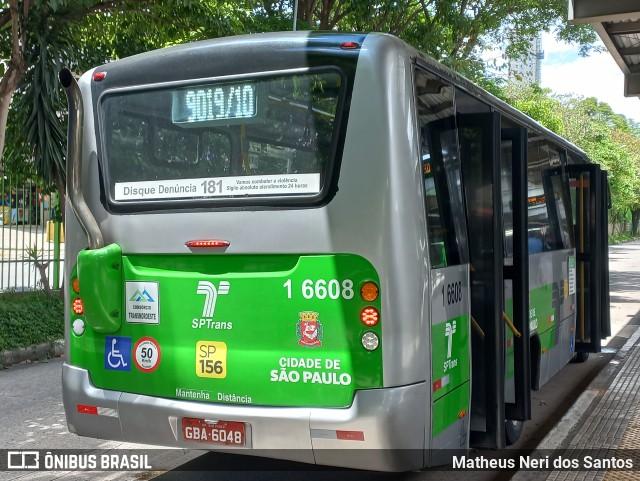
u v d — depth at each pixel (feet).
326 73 12.69
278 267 12.78
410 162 12.44
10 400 23.48
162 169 13.78
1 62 32.17
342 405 12.28
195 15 34.83
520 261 16.69
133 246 13.91
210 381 13.14
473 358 15.10
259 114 13.14
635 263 111.24
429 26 47.01
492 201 14.89
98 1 33.53
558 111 142.20
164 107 13.99
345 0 45.47
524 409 16.74
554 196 24.12
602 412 21.13
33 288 35.60
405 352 12.16
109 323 13.85
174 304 13.47
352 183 12.32
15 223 34.94
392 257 12.12
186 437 13.23
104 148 14.44
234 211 13.02
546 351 22.16
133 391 13.87
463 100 15.60
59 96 32.01
